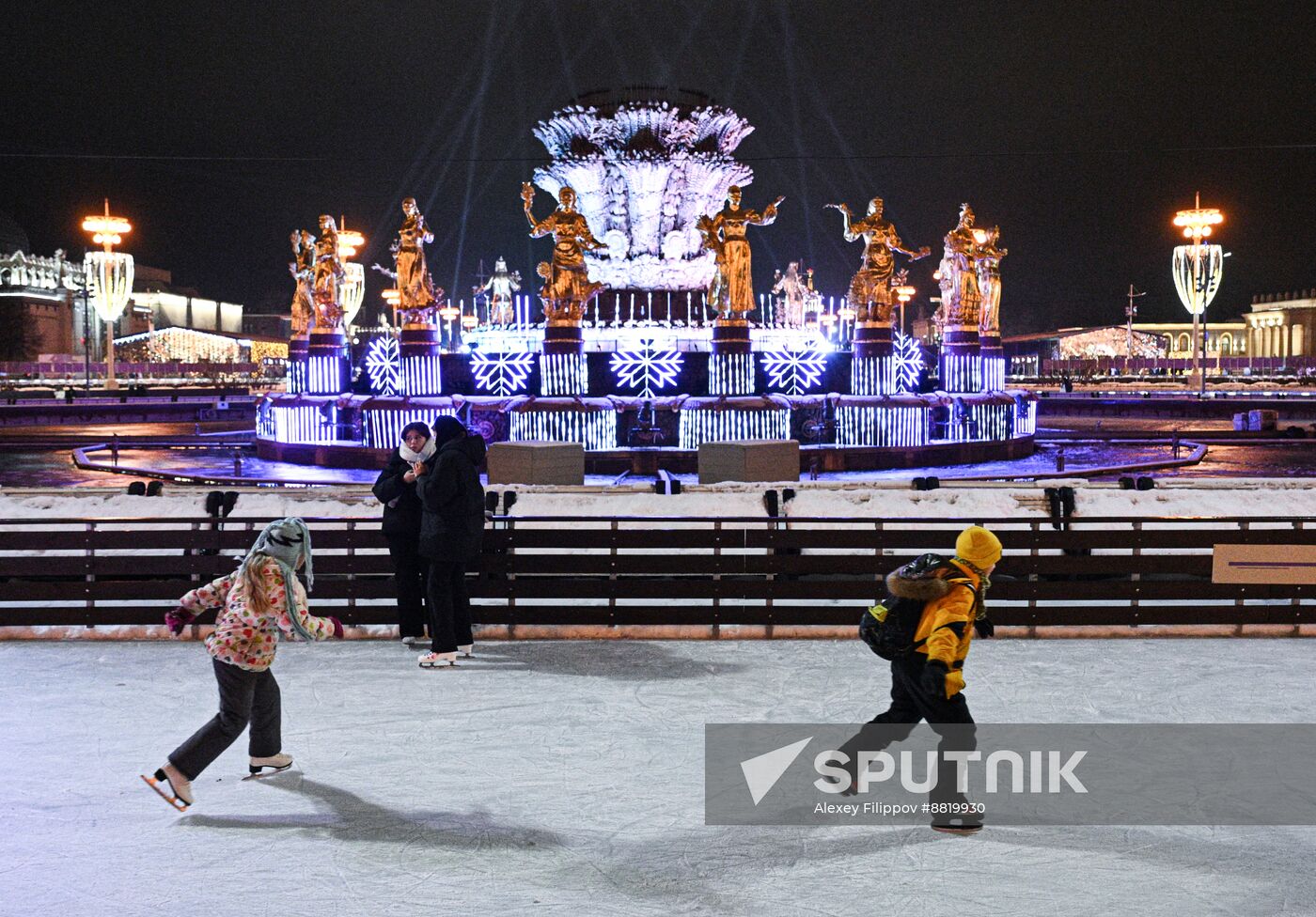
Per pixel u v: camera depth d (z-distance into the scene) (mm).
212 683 8039
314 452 27422
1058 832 5383
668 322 31172
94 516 9852
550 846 5227
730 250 26609
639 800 5812
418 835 5348
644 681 8117
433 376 27703
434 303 27875
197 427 45594
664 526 9852
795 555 9633
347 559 9516
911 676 5406
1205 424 48000
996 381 31516
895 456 26062
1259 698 7664
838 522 9758
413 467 8820
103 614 9375
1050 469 25469
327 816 5586
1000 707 7453
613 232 31969
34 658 8758
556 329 27062
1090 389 89750
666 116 31094
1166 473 25922
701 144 31984
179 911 4551
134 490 10320
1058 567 9508
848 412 26469
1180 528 9672
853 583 9508
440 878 4879
